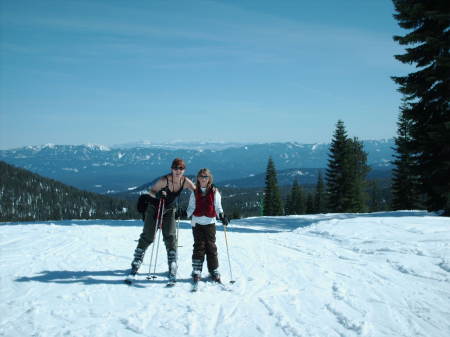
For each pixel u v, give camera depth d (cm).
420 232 855
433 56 1747
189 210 555
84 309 435
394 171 4747
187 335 367
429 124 1783
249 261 694
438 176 1752
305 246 848
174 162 550
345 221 1159
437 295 482
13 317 408
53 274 586
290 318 410
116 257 720
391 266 625
